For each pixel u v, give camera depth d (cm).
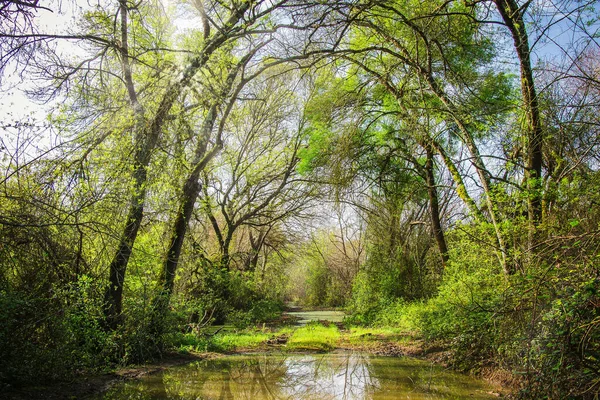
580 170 845
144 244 1123
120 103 1068
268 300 2772
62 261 809
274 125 2588
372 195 2197
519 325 673
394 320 1997
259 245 3131
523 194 925
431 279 2161
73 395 721
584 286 540
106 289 965
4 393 654
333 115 1942
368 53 1689
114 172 958
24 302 675
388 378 919
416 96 1593
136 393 766
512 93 1455
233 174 2480
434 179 2031
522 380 658
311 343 1416
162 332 1099
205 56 1212
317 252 3838
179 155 1206
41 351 726
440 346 1214
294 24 1220
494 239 1070
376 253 2333
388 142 1969
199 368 1029
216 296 1878
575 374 506
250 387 845
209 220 2675
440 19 1373
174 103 1192
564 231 754
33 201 752
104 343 916
